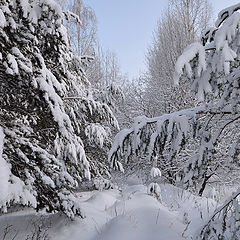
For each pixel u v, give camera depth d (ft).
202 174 9.64
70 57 22.52
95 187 34.50
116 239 13.44
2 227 17.01
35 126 17.08
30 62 13.39
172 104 41.88
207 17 58.03
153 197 24.88
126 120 47.73
